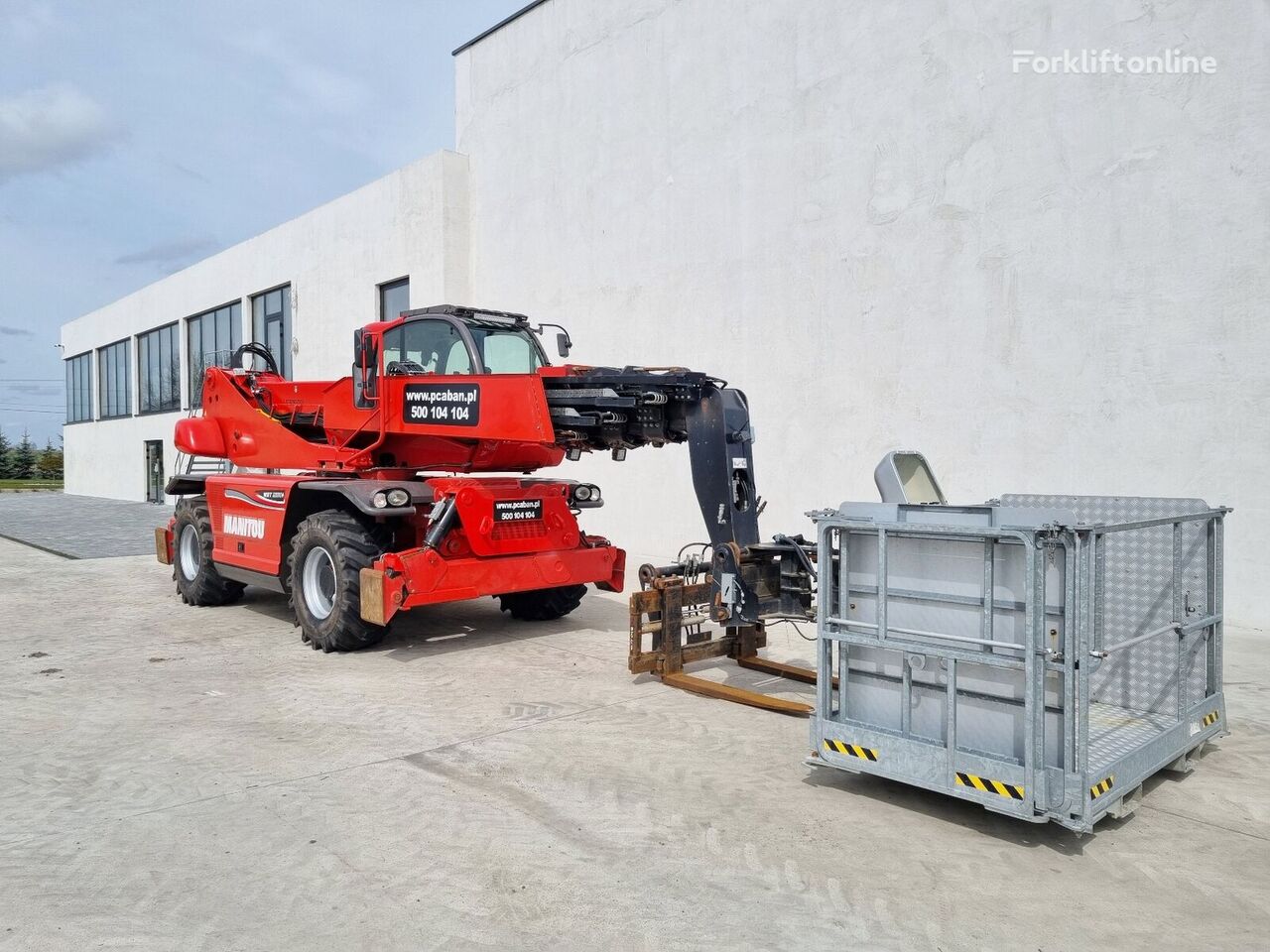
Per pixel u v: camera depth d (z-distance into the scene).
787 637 7.58
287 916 3.00
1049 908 3.10
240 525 8.20
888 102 9.68
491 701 5.57
